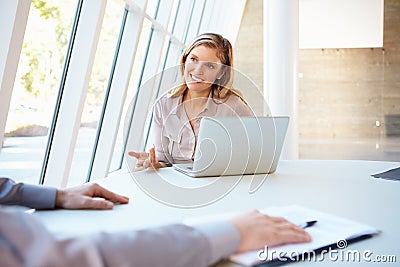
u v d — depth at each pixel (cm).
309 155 586
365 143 574
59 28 208
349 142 577
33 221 39
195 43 139
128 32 291
